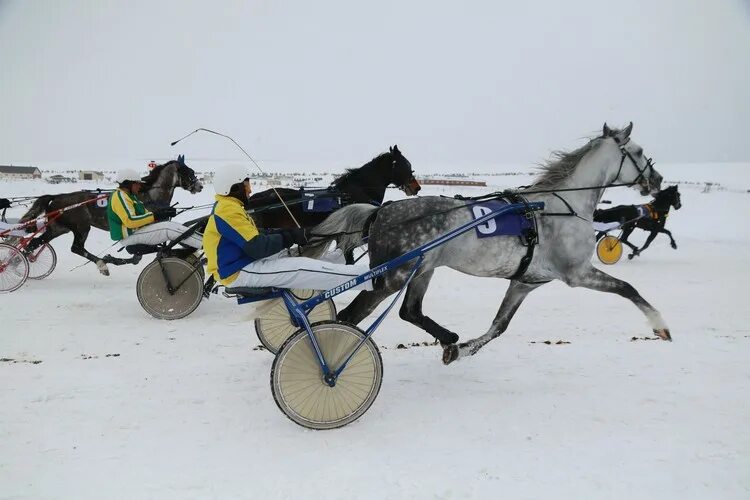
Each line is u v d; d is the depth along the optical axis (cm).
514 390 487
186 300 731
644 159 565
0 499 325
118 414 436
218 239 426
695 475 355
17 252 883
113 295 868
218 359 569
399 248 473
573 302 856
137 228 720
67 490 336
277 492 335
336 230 509
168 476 352
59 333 660
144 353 587
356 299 477
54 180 3538
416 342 644
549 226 507
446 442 397
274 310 543
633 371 530
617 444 393
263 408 452
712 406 453
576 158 542
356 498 330
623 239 1334
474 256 486
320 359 408
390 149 847
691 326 717
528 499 330
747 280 1058
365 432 412
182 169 971
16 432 405
